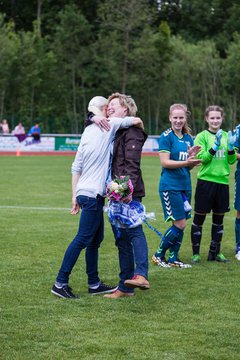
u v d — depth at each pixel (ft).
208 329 21.08
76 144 149.69
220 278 28.32
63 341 19.86
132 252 25.27
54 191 62.59
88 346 19.45
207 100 207.00
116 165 25.11
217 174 31.65
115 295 25.22
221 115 32.17
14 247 34.60
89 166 25.22
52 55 193.36
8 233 38.88
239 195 33.01
